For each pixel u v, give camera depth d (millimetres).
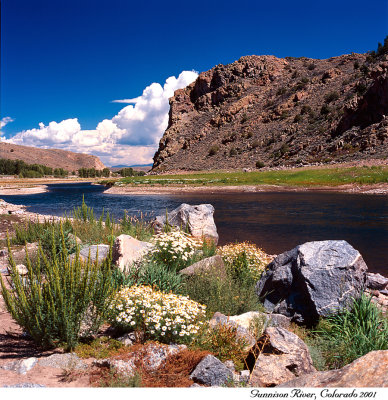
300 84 138000
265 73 164250
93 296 4949
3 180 136500
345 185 49188
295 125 113062
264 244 14633
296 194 44375
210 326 4988
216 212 27797
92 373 3807
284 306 6203
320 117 108688
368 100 82812
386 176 49656
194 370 3820
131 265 7098
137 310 4852
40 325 4578
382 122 76250
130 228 12781
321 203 32375
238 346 4539
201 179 74625
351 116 87062
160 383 3547
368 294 7219
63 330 4594
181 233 8312
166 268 7078
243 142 127562
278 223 20969
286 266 6543
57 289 4617
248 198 40969
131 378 3527
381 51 127062
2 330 5324
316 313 5801
